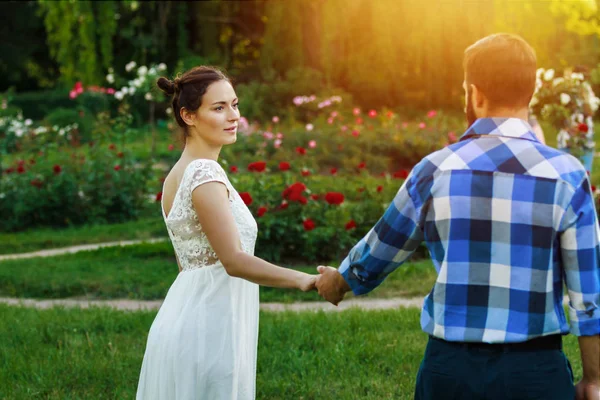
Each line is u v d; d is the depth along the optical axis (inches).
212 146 109.4
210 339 103.4
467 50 90.7
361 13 894.4
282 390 167.9
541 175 83.6
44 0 889.5
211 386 102.9
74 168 482.6
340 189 439.5
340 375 175.5
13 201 466.9
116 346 202.8
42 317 237.1
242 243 106.3
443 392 85.1
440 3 844.6
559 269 84.6
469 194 84.5
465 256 84.0
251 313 110.3
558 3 375.9
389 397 161.0
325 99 824.3
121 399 163.5
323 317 225.8
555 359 83.6
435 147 639.8
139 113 1015.0
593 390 85.2
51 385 172.7
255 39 1135.0
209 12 1072.8
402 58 888.3
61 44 896.9
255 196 337.7
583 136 356.5
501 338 82.0
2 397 165.9
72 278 309.1
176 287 107.5
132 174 488.7
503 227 83.4
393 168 641.0
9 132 581.0
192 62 1013.2
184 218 104.2
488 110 88.4
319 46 974.4
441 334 84.5
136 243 402.9
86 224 465.7
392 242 89.5
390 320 222.7
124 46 1123.9
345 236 334.3
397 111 901.2
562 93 354.0
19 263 345.7
